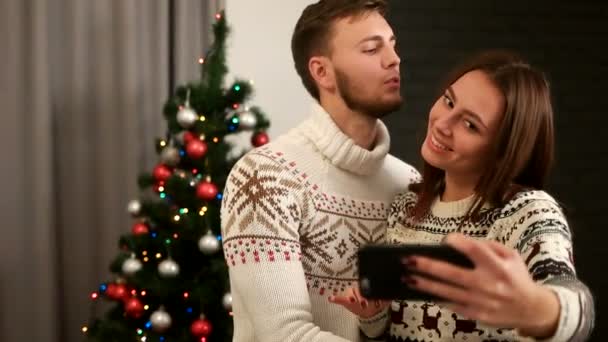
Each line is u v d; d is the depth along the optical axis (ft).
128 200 10.59
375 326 4.14
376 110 4.57
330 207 4.51
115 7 10.50
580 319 2.56
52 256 10.34
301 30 4.82
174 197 8.81
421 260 2.36
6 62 10.10
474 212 3.81
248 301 4.19
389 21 11.98
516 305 2.33
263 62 11.30
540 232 3.33
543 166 3.84
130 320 9.04
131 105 10.52
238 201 4.33
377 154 4.63
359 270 2.63
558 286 2.77
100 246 10.61
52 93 10.44
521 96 3.67
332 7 4.65
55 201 10.50
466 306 2.34
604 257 12.71
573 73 12.52
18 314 10.27
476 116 3.72
